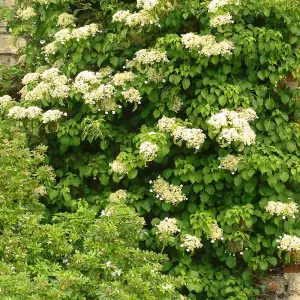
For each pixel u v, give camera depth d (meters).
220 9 6.08
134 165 6.09
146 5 6.10
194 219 6.13
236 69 6.27
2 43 8.25
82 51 6.40
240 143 6.03
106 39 6.40
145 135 6.08
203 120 6.18
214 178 6.16
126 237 5.57
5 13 6.95
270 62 6.26
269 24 6.39
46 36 6.80
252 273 6.38
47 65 6.87
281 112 6.41
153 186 6.22
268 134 6.35
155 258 5.55
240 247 6.18
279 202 6.14
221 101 6.15
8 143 5.85
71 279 5.11
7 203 5.62
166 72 6.20
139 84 6.24
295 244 6.05
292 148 6.35
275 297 6.43
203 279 6.21
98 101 6.26
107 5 6.62
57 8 6.68
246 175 6.09
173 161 6.37
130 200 6.23
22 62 7.25
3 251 5.33
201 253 6.37
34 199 5.84
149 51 6.24
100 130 6.25
